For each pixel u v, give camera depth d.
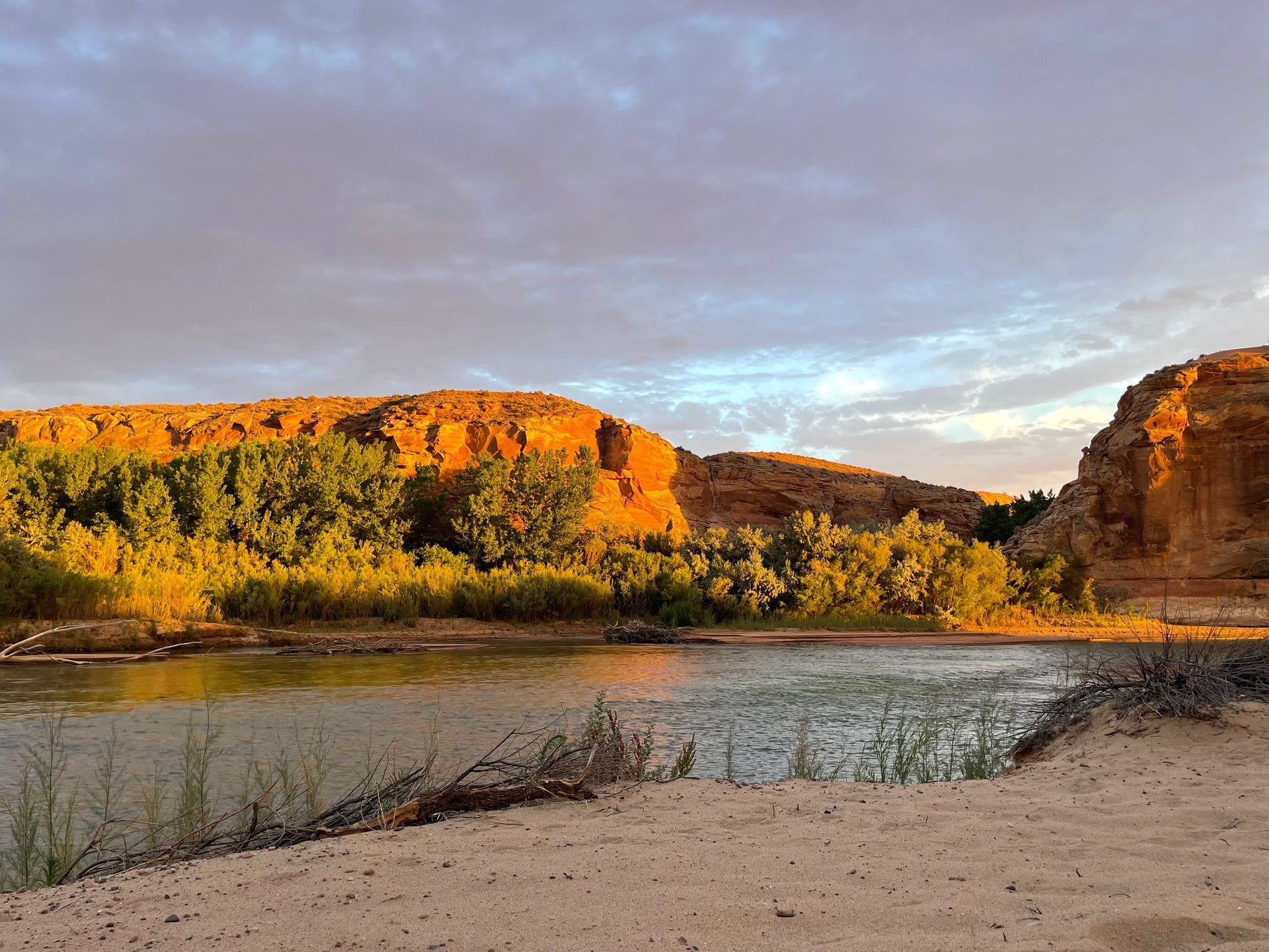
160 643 29.52
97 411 78.69
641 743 11.42
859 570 50.84
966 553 52.69
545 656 28.80
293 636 33.03
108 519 44.03
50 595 30.62
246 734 12.12
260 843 5.86
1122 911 3.38
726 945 3.13
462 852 4.76
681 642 37.84
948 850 4.49
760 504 87.56
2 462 44.47
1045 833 4.82
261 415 70.94
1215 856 4.23
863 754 10.71
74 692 17.48
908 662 27.52
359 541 50.59
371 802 6.43
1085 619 53.69
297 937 3.41
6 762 10.27
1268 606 54.84
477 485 54.91
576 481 55.75
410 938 3.33
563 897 3.80
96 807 7.99
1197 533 59.84
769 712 15.06
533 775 6.83
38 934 3.64
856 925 3.32
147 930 3.61
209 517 44.53
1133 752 7.27
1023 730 10.79
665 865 4.30
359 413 77.12
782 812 5.71
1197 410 61.03
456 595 44.12
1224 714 7.42
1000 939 3.12
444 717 13.91
